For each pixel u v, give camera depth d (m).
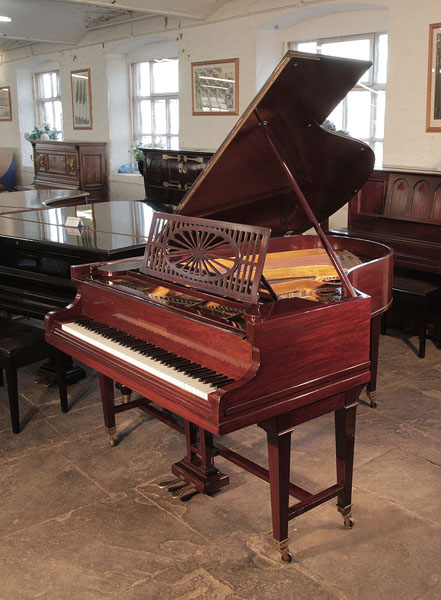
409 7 5.74
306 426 3.60
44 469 3.14
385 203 5.26
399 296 4.70
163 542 2.56
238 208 3.10
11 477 3.07
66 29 9.79
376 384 4.20
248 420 2.14
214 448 2.94
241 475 3.09
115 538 2.59
